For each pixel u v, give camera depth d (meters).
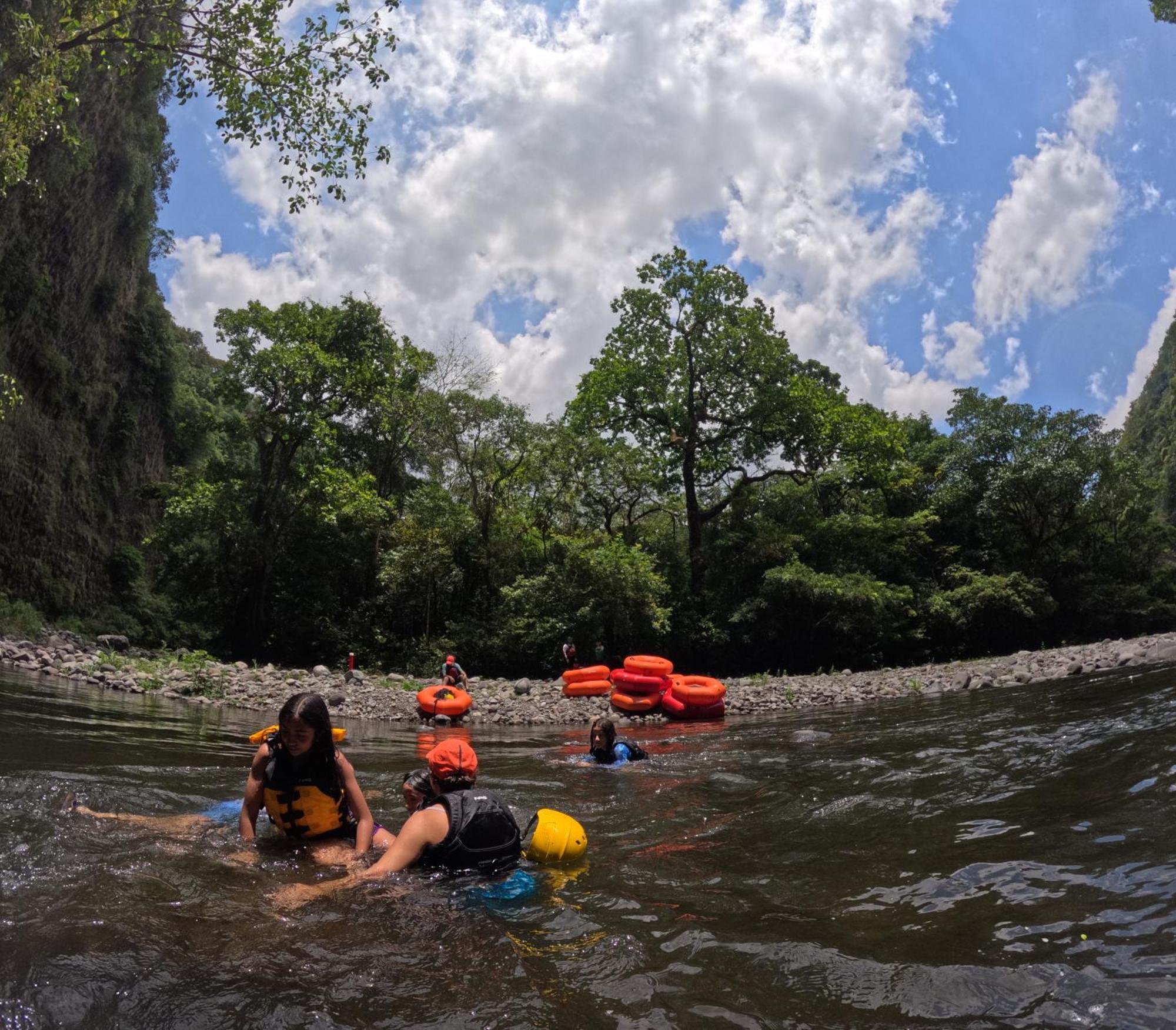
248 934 2.83
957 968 2.57
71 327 31.25
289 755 4.08
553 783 6.89
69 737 7.64
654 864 4.06
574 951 2.78
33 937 2.67
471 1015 2.29
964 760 6.44
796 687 19.69
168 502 28.38
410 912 3.15
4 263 27.77
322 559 29.33
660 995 2.43
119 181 32.00
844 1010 2.33
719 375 31.12
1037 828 4.17
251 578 28.95
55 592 29.25
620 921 3.12
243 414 30.25
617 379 31.14
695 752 8.89
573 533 29.41
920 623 30.80
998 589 30.41
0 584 27.66
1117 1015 2.22
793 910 3.24
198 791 5.50
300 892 3.33
